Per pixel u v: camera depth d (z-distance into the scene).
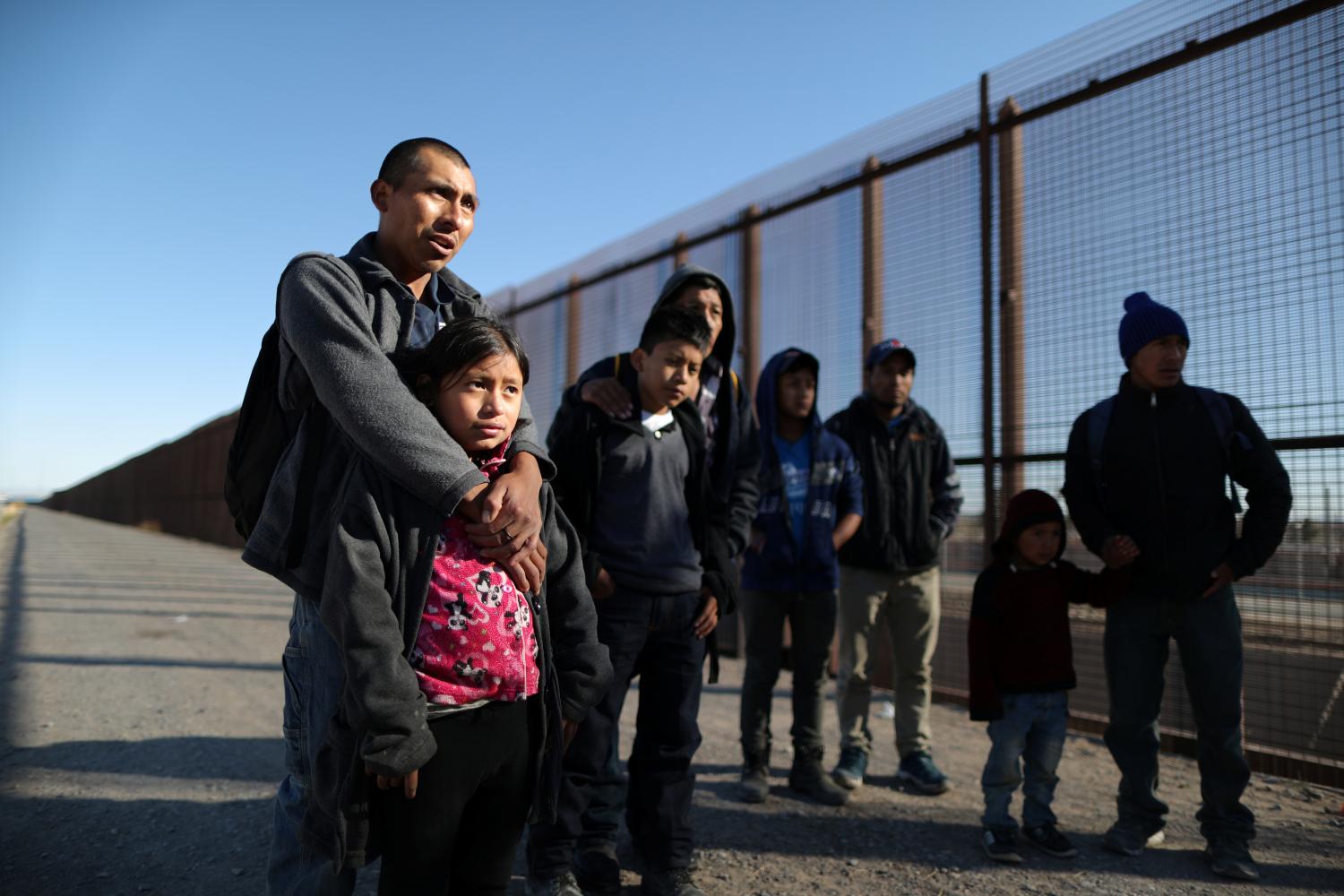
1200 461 2.81
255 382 1.69
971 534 4.82
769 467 3.47
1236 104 3.79
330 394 1.48
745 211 6.41
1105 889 2.52
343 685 1.54
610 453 2.47
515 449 1.70
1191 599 2.76
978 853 2.80
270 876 1.67
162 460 30.48
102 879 2.47
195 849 2.69
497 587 1.52
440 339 1.62
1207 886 2.54
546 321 8.57
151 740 3.86
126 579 11.60
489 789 1.56
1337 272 3.41
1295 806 3.28
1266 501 2.74
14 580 11.20
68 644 6.29
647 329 2.56
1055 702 2.85
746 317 6.29
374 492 1.47
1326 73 3.49
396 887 1.43
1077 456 3.04
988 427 4.70
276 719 4.25
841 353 5.57
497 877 1.58
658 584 2.43
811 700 3.43
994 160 4.82
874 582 3.62
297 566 1.56
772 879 2.58
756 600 3.41
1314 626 3.55
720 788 3.47
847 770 3.46
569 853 2.32
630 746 3.94
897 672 3.64
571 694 1.78
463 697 1.47
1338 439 3.39
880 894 2.48
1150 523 2.82
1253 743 3.81
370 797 1.44
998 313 4.71
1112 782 3.57
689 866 2.42
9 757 3.55
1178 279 3.96
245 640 6.67
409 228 1.77
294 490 1.57
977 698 2.82
